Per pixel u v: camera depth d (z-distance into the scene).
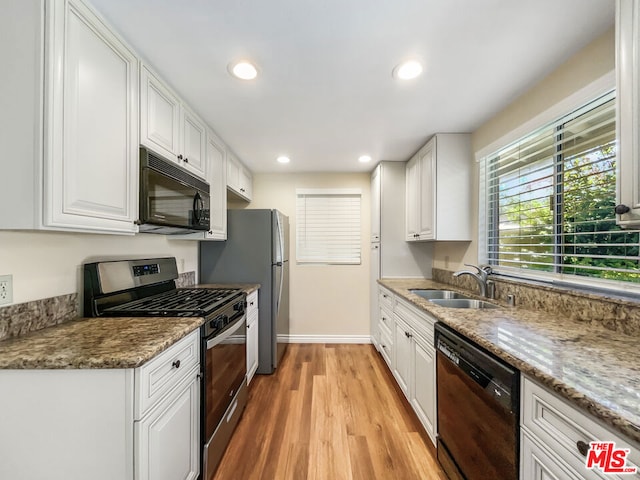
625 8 0.87
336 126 2.18
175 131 1.65
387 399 2.23
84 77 1.02
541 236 1.69
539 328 1.23
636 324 1.11
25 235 1.13
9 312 1.07
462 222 2.33
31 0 0.89
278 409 2.10
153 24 1.16
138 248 1.83
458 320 1.36
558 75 1.47
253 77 1.53
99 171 1.09
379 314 3.02
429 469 1.53
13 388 0.91
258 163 3.15
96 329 1.18
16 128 0.89
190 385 1.28
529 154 1.78
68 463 0.91
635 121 0.84
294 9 1.09
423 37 1.24
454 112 1.97
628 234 1.24
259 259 2.69
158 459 1.02
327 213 3.57
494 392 1.02
